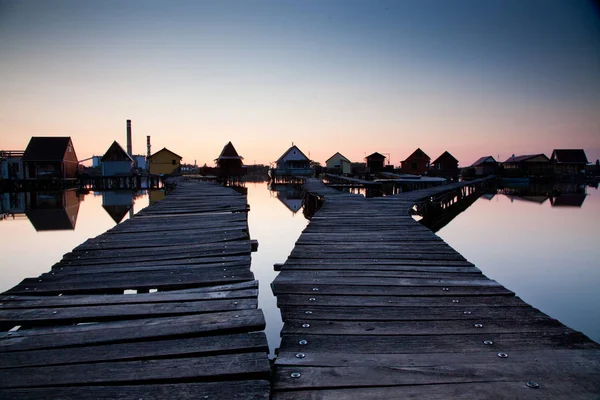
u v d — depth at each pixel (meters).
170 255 6.08
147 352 2.82
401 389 2.46
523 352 2.96
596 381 2.54
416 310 3.86
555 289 7.82
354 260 5.89
